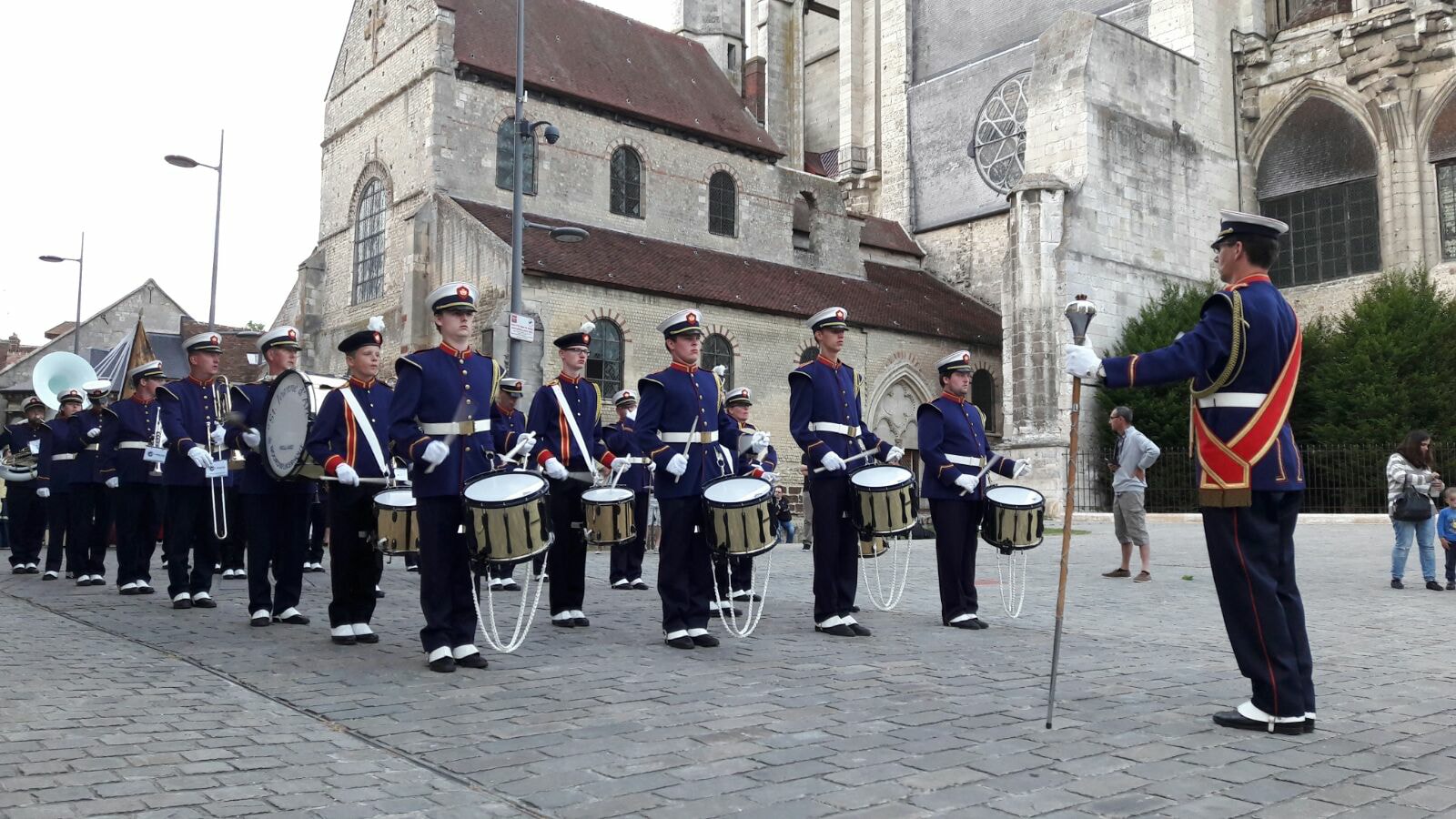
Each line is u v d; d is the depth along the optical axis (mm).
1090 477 32469
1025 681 7492
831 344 10156
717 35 42438
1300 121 37625
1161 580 15398
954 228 45219
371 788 4961
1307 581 15164
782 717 6340
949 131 45812
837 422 9938
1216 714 6230
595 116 34312
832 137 53688
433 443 7656
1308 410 31156
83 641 8883
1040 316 33125
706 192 36781
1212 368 6238
